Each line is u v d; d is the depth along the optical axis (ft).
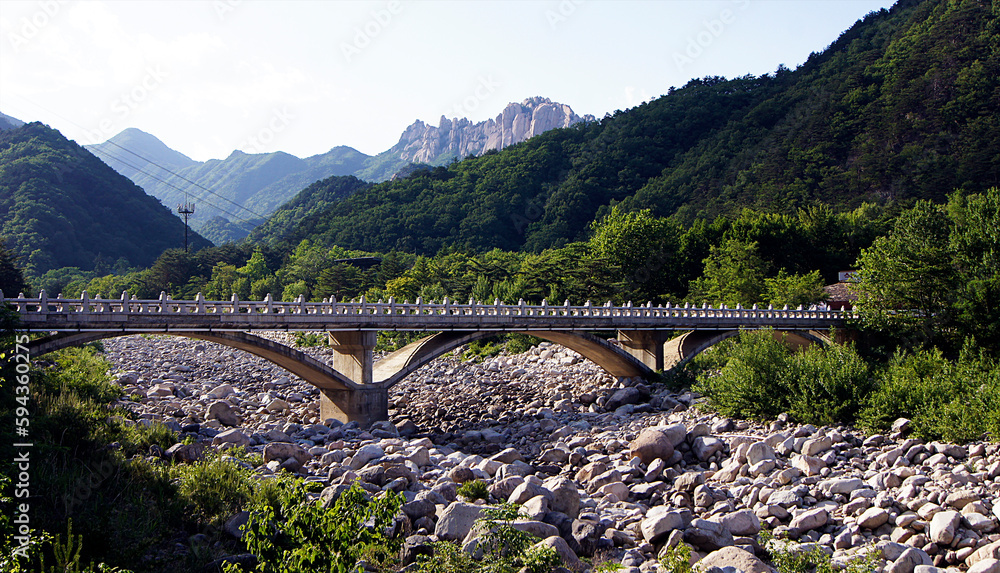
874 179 424.87
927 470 84.99
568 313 161.99
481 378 198.08
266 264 535.60
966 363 130.21
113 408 107.96
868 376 120.16
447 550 51.34
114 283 492.95
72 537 48.88
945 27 517.14
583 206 535.19
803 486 80.18
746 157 518.78
